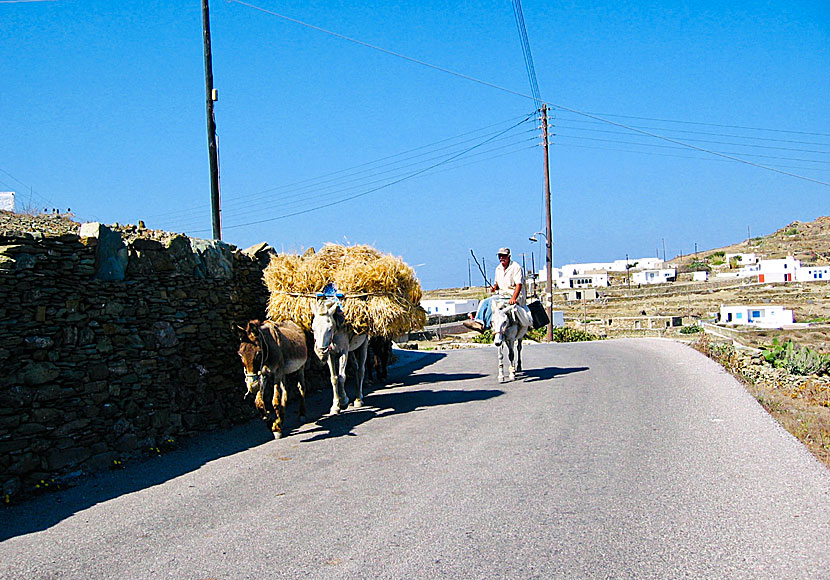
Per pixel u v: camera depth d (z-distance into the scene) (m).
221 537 5.97
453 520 6.07
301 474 8.00
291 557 5.41
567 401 11.97
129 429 9.45
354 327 11.73
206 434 10.80
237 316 12.29
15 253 8.22
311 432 10.51
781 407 11.71
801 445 8.27
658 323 60.22
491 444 8.94
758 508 6.07
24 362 8.17
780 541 5.31
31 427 8.12
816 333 48.72
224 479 8.02
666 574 4.81
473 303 61.06
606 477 7.21
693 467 7.47
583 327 59.56
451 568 5.04
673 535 5.53
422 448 8.91
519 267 15.57
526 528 5.79
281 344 10.34
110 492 7.79
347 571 5.07
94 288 9.18
